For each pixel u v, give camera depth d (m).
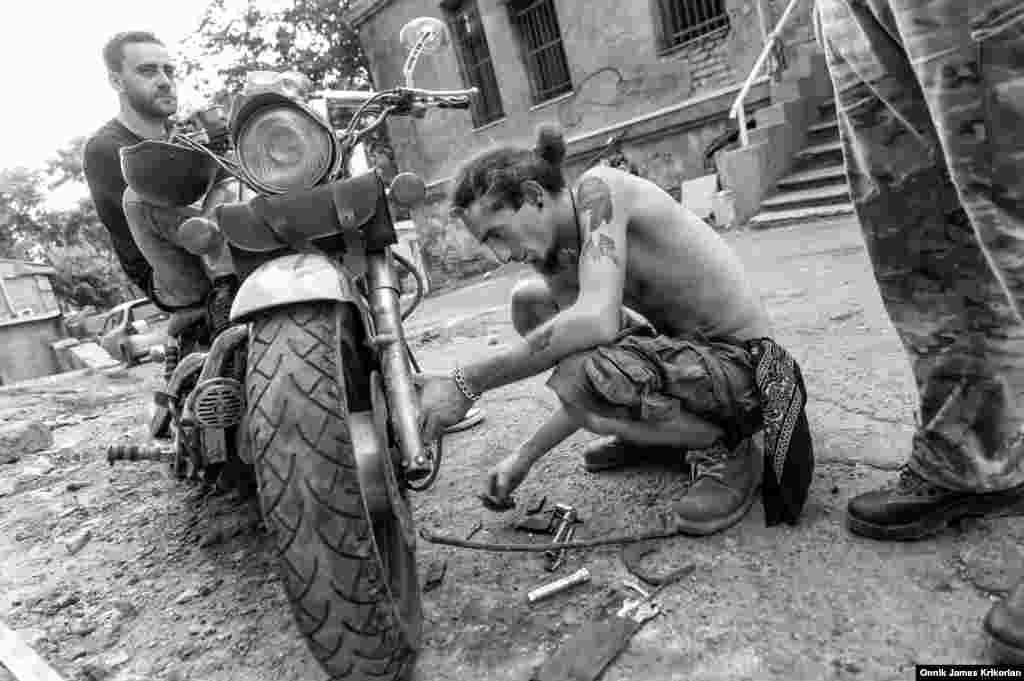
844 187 7.29
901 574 1.48
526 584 1.72
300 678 1.54
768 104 8.47
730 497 1.77
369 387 1.59
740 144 8.33
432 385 1.60
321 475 1.23
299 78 1.98
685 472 2.14
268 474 1.24
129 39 2.70
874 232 1.57
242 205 1.54
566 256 1.80
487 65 11.88
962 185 1.25
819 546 1.63
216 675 1.61
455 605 1.68
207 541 2.32
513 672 1.42
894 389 2.43
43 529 2.74
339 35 17.92
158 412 2.21
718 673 1.30
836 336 3.18
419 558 1.94
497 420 3.07
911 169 1.46
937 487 1.55
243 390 1.64
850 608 1.41
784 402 1.70
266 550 2.20
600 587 1.65
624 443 2.25
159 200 1.88
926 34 1.20
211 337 2.15
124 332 8.65
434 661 1.49
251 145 1.50
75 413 5.37
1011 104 1.14
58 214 37.66
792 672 1.27
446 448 2.83
